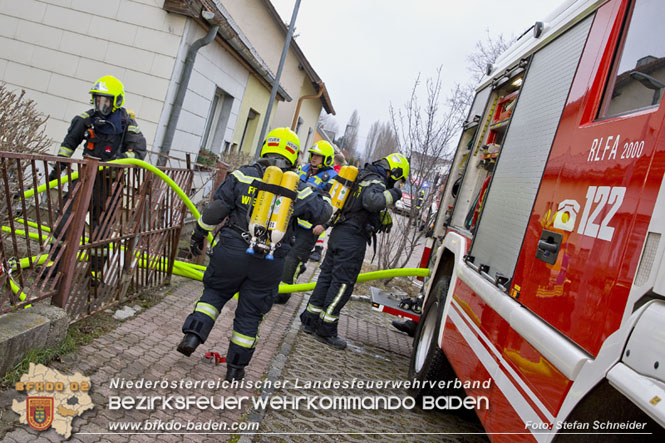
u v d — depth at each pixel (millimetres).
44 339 3510
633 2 2598
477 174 5156
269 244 3727
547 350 2336
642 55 2365
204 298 3910
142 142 5336
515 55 4547
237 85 11695
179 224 5930
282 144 4051
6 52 8367
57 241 3750
